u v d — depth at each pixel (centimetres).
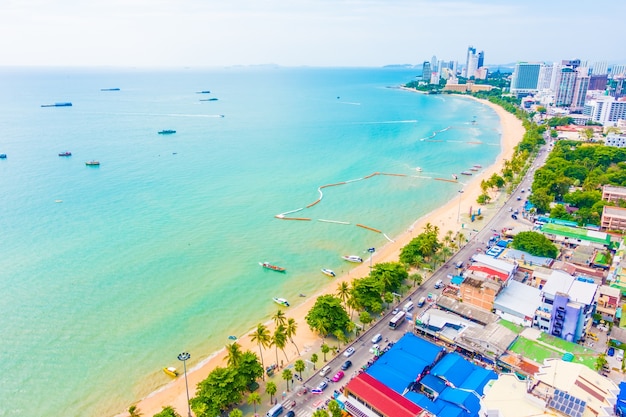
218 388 12088
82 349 15288
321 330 15088
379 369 13188
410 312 16900
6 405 12962
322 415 10944
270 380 13600
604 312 15912
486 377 12650
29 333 15938
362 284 16700
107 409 12938
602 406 9238
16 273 19650
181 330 16425
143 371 14425
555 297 14462
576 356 13600
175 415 11712
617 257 18762
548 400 9362
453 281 18538
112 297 18212
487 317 15638
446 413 11425
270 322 16900
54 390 13575
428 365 13288
